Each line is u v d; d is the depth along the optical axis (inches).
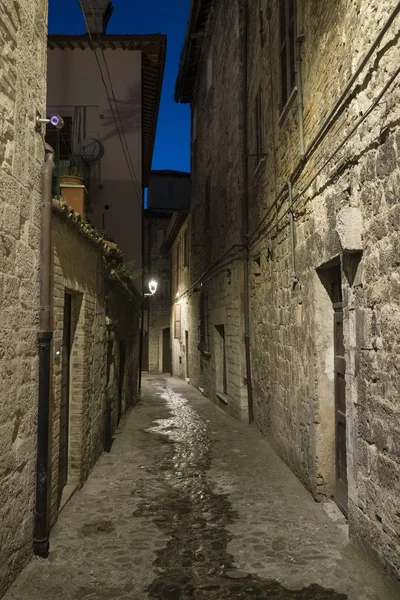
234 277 364.5
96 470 225.0
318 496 179.8
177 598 115.3
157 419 368.2
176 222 693.9
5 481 113.1
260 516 167.0
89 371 214.2
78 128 513.3
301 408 201.8
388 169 114.8
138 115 519.8
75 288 184.4
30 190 131.0
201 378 548.7
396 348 111.4
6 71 114.0
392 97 111.8
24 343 125.7
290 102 214.5
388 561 115.3
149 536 150.9
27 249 128.3
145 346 922.7
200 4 477.1
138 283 508.7
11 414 116.3
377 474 122.0
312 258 183.3
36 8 136.5
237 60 364.8
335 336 179.0
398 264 110.3
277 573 126.9
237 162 361.4
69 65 518.6
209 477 214.7
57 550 139.8
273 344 264.7
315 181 176.9
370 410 126.4
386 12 115.6
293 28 214.4
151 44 516.1
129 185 511.8
